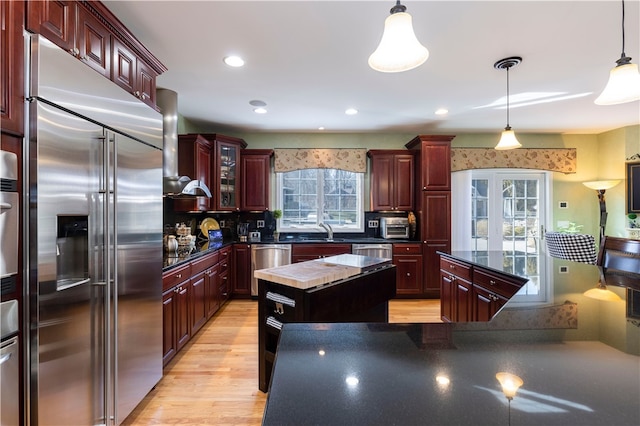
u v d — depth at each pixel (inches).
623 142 176.9
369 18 74.6
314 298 71.9
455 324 40.6
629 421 21.0
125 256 68.3
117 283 65.0
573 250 131.5
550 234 141.3
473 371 28.1
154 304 80.5
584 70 103.0
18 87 47.2
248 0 68.0
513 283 77.1
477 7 70.4
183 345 102.8
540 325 40.8
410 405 23.0
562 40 84.2
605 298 55.8
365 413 22.1
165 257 108.3
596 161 192.9
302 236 193.0
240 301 165.5
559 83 113.9
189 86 116.0
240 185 176.1
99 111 60.7
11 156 46.0
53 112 50.9
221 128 178.9
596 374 27.5
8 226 45.8
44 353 50.3
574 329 39.3
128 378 69.7
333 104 137.2
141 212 74.6
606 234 185.9
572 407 22.6
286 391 25.0
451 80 111.1
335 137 190.9
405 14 49.4
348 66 100.0
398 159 180.2
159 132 84.0
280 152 188.1
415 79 110.3
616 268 83.6
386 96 127.3
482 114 152.7
